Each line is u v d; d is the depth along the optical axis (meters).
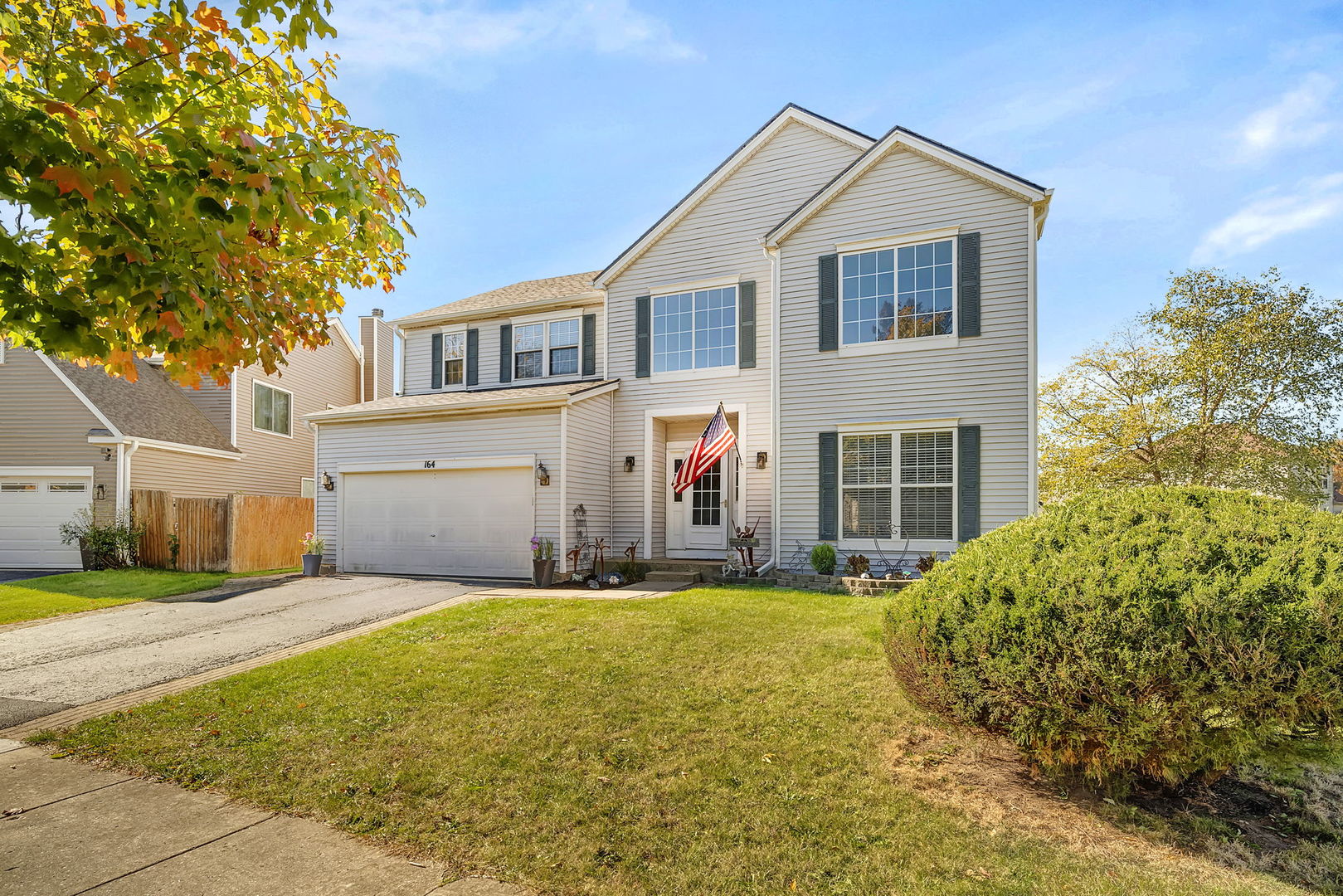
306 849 3.42
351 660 6.89
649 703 5.34
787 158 14.42
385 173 4.43
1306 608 3.03
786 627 7.77
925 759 4.30
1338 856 3.15
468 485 14.35
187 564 15.88
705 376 14.64
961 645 3.69
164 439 17.98
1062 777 3.88
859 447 12.60
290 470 23.11
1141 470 17.56
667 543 15.20
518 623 8.35
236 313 3.73
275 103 4.22
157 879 3.14
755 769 4.16
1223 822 3.53
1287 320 16.11
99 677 6.78
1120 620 3.23
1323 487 16.95
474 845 3.40
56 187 2.80
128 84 3.40
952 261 12.09
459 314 17.94
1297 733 3.10
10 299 2.97
